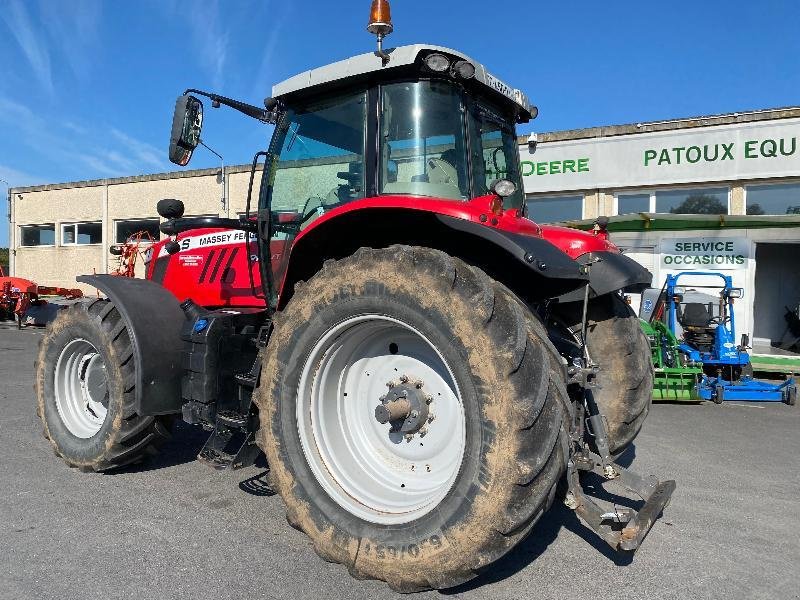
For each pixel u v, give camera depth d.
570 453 2.61
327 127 3.44
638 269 3.68
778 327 13.83
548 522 3.42
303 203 3.56
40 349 4.36
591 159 11.94
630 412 3.62
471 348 2.35
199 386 3.49
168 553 2.92
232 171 15.37
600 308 3.83
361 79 3.24
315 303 2.83
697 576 2.83
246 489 3.77
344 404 3.04
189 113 3.56
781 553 3.10
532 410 2.24
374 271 2.65
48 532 3.13
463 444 2.39
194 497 3.66
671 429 6.06
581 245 3.65
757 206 10.96
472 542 2.31
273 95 3.58
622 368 3.68
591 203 12.08
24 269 19.67
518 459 2.24
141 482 3.92
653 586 2.73
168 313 3.93
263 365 3.01
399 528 2.52
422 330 2.50
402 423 2.81
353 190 3.32
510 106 3.72
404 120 3.14
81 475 4.04
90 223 18.52
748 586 2.75
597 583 2.74
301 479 2.82
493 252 2.83
